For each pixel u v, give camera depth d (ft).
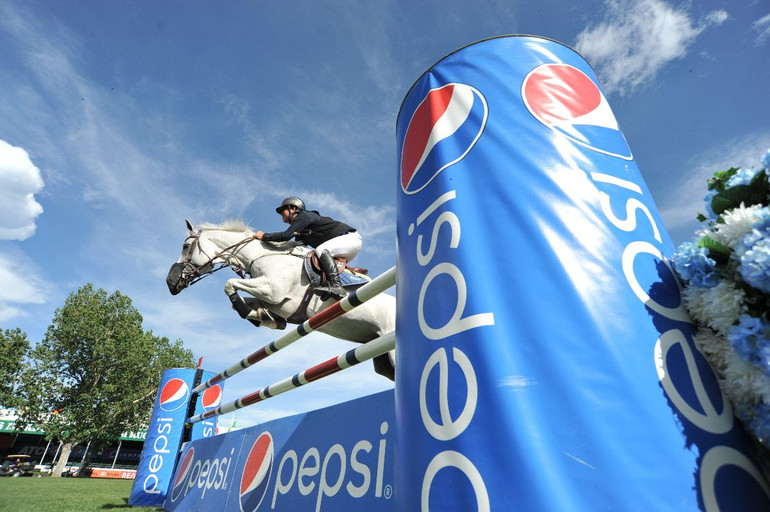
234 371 13.00
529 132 4.28
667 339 3.23
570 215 3.71
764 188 3.43
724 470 2.74
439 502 3.01
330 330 10.65
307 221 11.39
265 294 10.37
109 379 90.58
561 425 2.81
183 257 12.35
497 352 3.17
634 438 2.75
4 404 83.35
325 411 7.41
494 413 2.97
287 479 7.75
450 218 4.08
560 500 2.55
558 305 3.27
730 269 3.24
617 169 4.23
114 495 24.54
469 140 4.50
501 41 5.13
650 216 4.07
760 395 2.84
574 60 5.09
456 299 3.63
